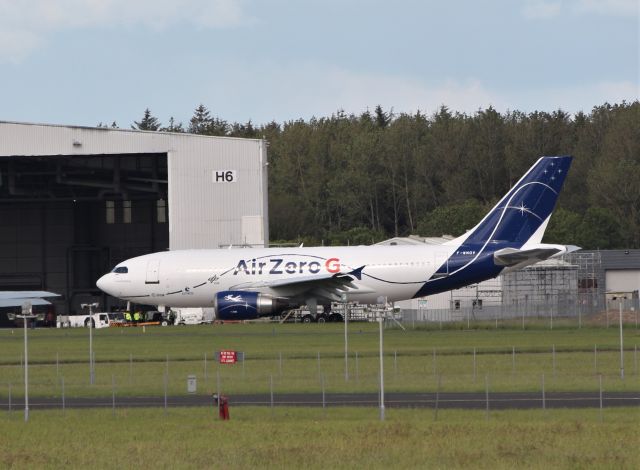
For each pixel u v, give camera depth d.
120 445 110.94
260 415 131.75
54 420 130.38
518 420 122.81
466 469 96.12
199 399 149.62
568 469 95.56
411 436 111.50
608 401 139.50
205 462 100.75
